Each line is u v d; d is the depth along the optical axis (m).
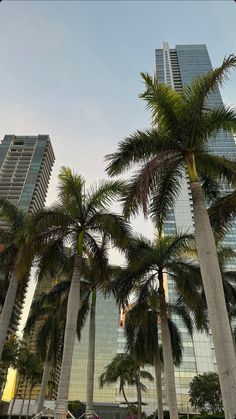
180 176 15.72
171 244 21.78
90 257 20.17
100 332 122.69
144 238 22.97
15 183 103.81
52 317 29.31
